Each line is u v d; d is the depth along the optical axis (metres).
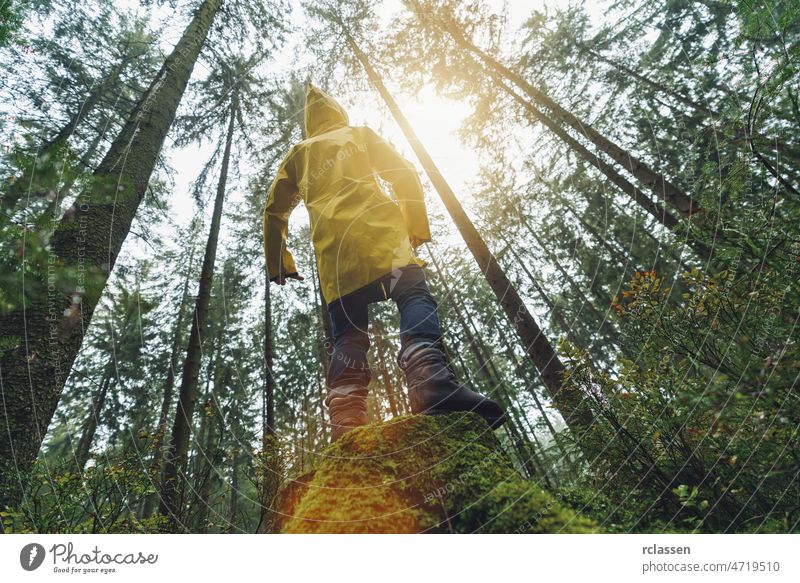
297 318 8.64
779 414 1.25
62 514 1.97
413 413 1.26
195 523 2.82
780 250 1.64
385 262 1.42
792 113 1.77
